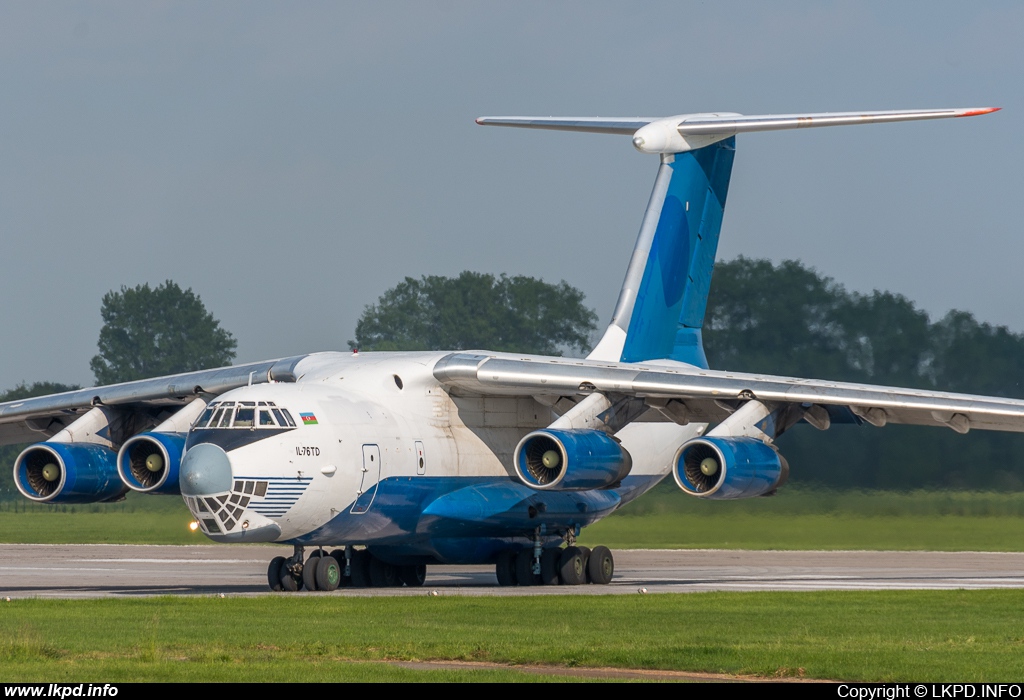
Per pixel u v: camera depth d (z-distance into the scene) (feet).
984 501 373.40
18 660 128.57
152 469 230.68
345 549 246.06
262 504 207.72
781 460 227.61
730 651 136.15
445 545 241.35
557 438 220.23
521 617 170.60
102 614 174.50
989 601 198.29
